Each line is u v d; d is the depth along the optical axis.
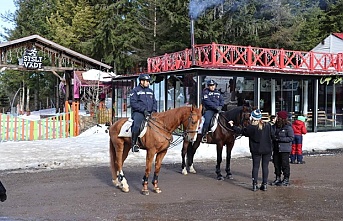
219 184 10.45
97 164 13.44
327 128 25.30
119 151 9.62
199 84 20.30
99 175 11.59
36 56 29.72
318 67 27.75
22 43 29.62
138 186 10.15
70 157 14.27
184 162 11.84
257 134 9.56
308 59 27.23
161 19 38.44
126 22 40.59
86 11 43.38
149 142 9.16
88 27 43.66
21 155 14.66
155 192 9.50
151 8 38.50
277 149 10.28
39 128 20.30
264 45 38.69
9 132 19.78
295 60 27.31
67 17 46.50
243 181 10.85
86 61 31.89
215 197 9.05
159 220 7.31
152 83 24.55
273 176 11.57
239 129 10.06
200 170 12.50
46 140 19.67
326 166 13.27
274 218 7.45
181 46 36.91
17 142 18.72
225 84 21.80
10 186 10.12
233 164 13.62
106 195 9.22
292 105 24.88
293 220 7.34
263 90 23.91
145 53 39.97
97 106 29.31
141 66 42.16
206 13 36.69
